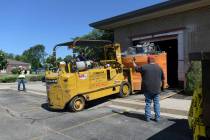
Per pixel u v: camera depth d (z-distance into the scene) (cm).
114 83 1073
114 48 1105
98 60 1123
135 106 948
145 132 665
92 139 642
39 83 2472
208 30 1174
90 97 981
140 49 1204
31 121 847
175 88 1261
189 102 930
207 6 1167
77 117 858
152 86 734
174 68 1472
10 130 757
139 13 1316
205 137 409
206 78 378
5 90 1916
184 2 1127
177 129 671
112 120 794
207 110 380
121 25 1549
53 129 743
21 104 1204
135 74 1143
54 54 1031
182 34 1270
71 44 980
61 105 947
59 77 941
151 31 1412
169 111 834
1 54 3753
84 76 963
